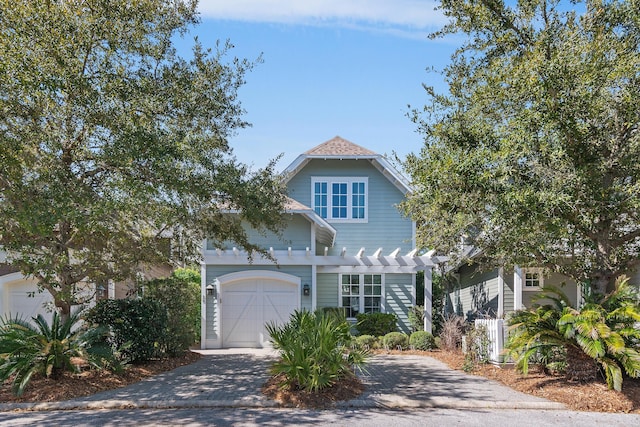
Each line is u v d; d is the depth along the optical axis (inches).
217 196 511.5
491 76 433.1
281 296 791.7
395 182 874.8
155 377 504.1
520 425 342.6
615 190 416.2
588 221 419.2
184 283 672.4
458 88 471.8
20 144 403.2
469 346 566.6
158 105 467.8
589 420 357.4
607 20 435.2
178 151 430.9
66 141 450.3
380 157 848.9
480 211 438.3
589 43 408.2
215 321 781.3
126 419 353.4
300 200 871.1
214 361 624.1
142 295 623.2
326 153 854.5
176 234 569.9
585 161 421.1
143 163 437.7
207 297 784.3
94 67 453.7
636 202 399.5
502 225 436.1
